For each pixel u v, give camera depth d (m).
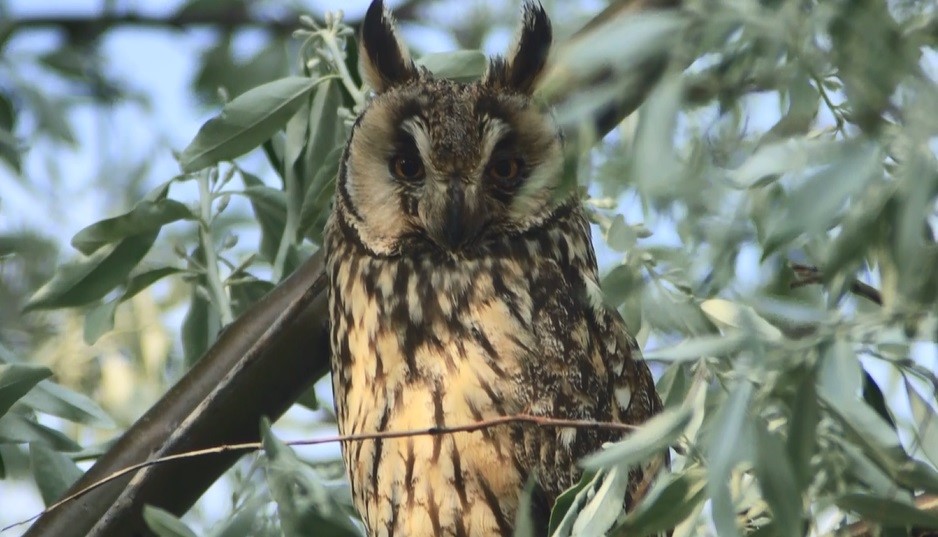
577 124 5.16
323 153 9.09
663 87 4.99
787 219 4.80
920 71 4.82
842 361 5.16
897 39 4.86
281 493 6.52
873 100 4.85
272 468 6.52
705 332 6.95
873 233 5.07
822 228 4.88
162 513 6.73
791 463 5.34
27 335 11.88
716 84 5.29
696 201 5.25
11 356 9.20
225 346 8.88
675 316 6.91
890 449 5.80
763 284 5.60
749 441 5.34
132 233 9.00
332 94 9.10
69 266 8.99
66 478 8.82
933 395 5.79
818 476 6.22
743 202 5.31
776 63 5.21
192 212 9.16
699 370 6.01
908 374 5.96
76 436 11.65
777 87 5.24
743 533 6.09
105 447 9.26
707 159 5.24
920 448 5.96
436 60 9.20
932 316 5.04
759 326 5.51
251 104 8.70
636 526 6.03
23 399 8.66
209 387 8.80
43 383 8.74
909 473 5.81
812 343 5.26
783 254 5.44
